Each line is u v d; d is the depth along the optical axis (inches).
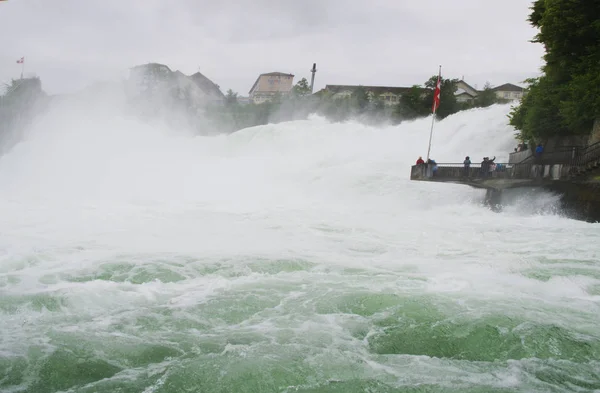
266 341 288.5
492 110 1581.0
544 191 853.8
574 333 304.3
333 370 256.7
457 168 1027.9
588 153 850.1
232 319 320.8
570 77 1123.9
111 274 410.6
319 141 1796.3
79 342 281.4
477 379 249.9
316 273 430.0
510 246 565.9
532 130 1179.3
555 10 1082.7
